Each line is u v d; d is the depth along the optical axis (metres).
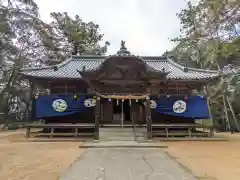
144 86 15.83
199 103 16.92
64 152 10.35
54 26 36.16
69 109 16.64
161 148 11.74
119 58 15.23
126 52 16.02
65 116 17.12
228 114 24.75
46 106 16.56
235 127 23.88
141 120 17.53
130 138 14.61
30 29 28.02
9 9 25.67
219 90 24.66
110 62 15.27
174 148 11.77
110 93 15.52
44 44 31.38
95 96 15.74
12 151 10.57
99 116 15.66
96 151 10.68
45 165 7.65
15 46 27.00
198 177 6.27
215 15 21.22
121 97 15.38
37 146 12.30
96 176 6.30
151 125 15.18
